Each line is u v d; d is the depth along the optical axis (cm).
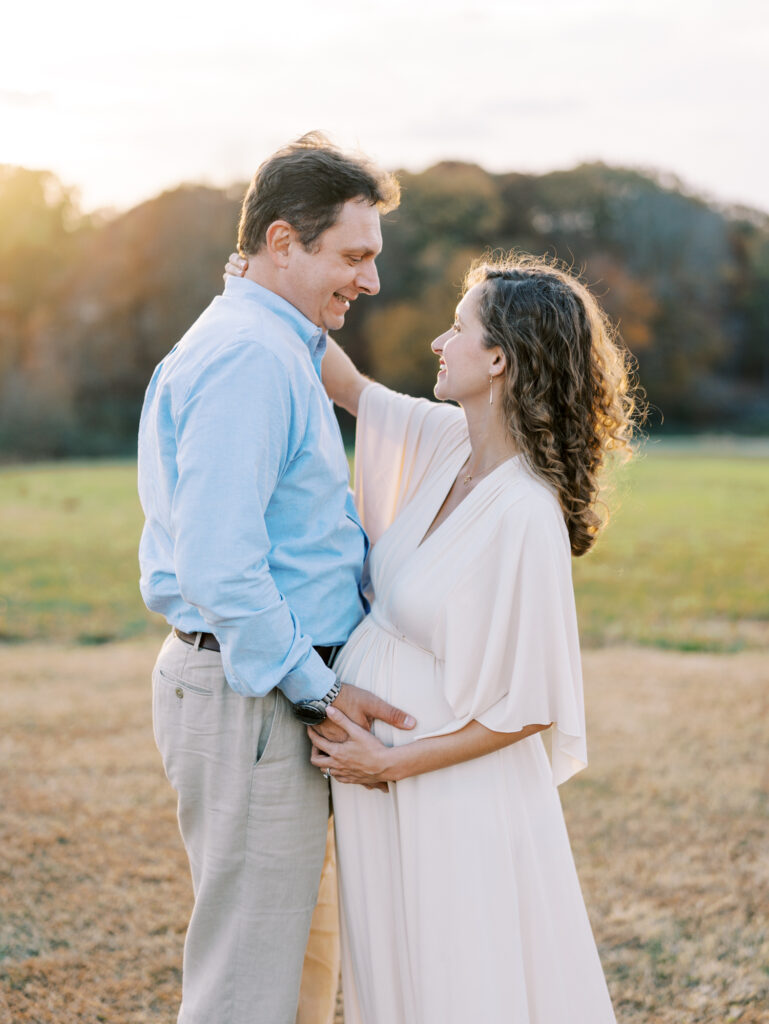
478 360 182
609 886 313
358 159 180
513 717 174
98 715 489
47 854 330
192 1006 185
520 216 4462
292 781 180
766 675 584
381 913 187
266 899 181
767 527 1277
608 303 4191
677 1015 244
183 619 179
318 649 191
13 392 3284
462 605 177
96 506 1457
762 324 4600
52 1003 245
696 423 4344
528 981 179
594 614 763
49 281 3581
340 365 227
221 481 159
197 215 3678
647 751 445
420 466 209
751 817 368
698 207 4653
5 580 871
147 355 3544
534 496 175
